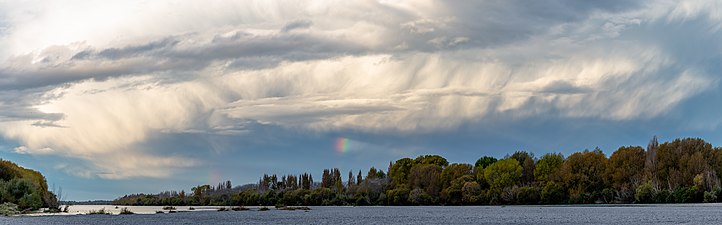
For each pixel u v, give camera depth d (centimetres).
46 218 11344
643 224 8619
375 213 14450
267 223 10244
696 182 16025
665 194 16450
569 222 9638
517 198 19862
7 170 15738
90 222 10250
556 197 18962
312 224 9956
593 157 19062
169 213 15062
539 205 18625
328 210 17300
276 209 18012
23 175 16138
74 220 10869
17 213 12938
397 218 11738
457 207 18625
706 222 8700
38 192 14775
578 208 15175
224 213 14925
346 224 9900
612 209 13888
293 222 10544
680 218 9738
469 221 10338
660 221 9169
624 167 18225
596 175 18738
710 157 16962
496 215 12275
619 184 18112
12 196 14175
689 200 15888
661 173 17438
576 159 19262
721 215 10300
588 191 18725
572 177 18912
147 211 17338
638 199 16888
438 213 13925
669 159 17488
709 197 15350
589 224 9056
